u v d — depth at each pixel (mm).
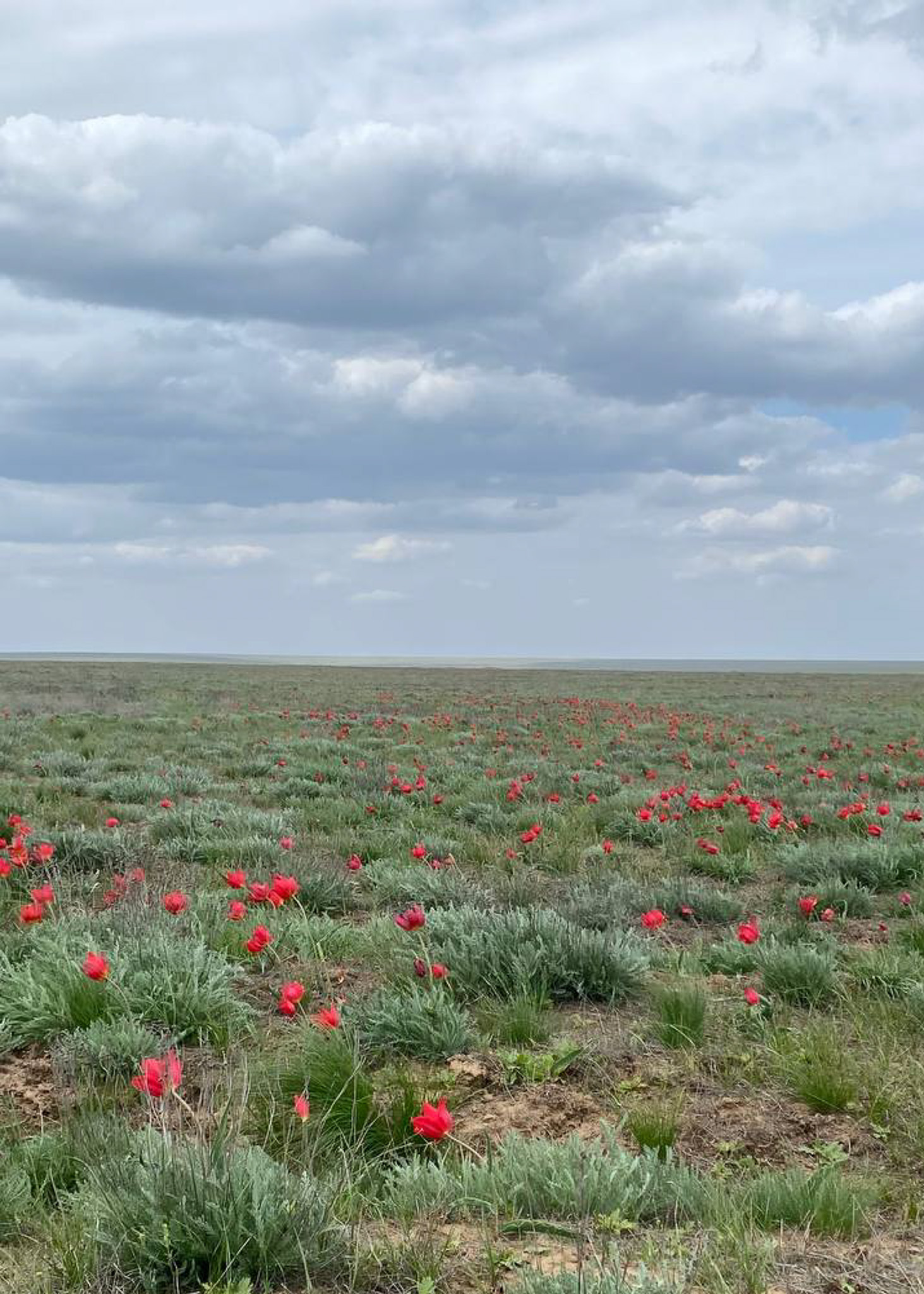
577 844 12711
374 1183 4520
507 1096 5617
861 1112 5473
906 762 21859
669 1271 3615
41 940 7453
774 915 9953
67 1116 5000
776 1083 5852
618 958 7434
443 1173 4477
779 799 16203
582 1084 5871
